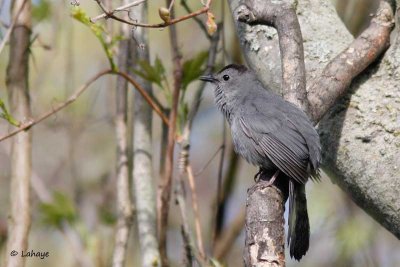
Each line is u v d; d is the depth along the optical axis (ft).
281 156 32.17
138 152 35.76
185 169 36.22
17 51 34.65
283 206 27.58
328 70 30.91
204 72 37.73
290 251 30.63
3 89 47.34
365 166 29.91
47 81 47.62
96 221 42.24
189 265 34.81
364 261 46.98
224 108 37.91
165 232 35.17
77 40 52.26
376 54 31.71
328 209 48.11
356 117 30.73
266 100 35.50
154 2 54.44
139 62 35.22
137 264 46.14
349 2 52.34
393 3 32.83
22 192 33.14
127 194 35.09
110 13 28.27
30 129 33.71
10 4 35.14
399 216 29.37
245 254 25.80
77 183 43.16
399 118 30.09
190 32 54.60
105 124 51.01
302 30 33.19
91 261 38.52
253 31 33.37
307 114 29.94
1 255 41.55
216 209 39.52
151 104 35.06
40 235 47.44
